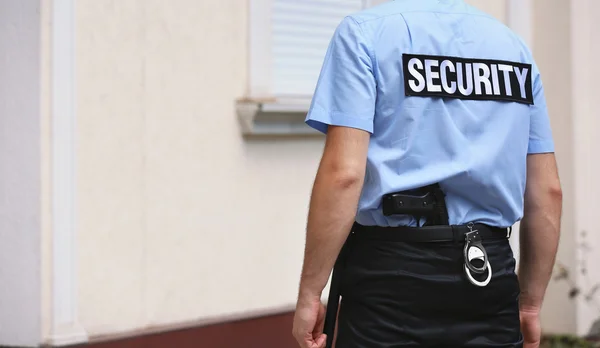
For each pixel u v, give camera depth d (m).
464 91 3.59
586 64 8.89
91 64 6.88
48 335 6.78
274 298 8.16
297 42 8.20
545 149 3.87
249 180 7.93
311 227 3.40
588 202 8.96
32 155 6.69
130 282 7.24
